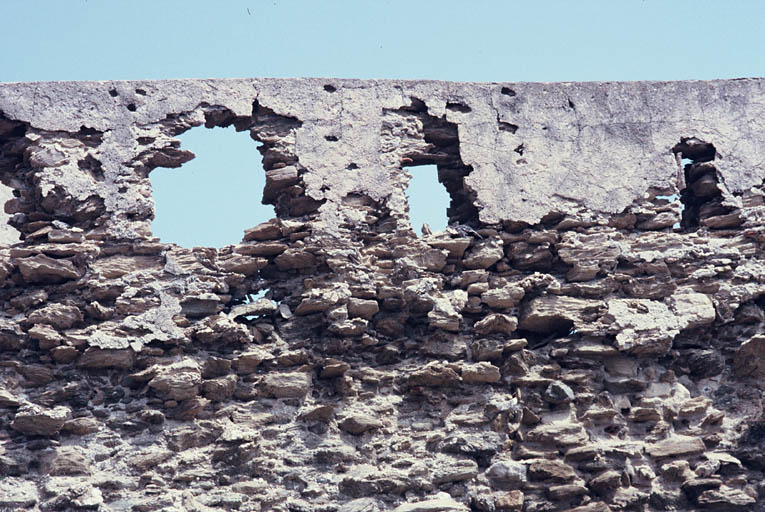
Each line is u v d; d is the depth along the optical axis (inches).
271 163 2326.5
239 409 2171.5
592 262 2315.5
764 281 2329.0
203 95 2337.6
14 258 2213.3
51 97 2305.6
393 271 2283.5
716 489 2153.1
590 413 2212.1
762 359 2256.4
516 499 2116.1
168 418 2142.0
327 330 2226.9
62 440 2108.8
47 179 2258.9
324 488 2110.0
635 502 2145.7
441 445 2167.8
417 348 2250.2
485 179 2353.6
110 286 2206.0
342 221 2295.8
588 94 2431.1
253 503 2085.4
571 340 2268.7
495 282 2304.4
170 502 2063.2
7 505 2036.2
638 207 2373.3
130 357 2166.6
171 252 2249.0
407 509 2080.5
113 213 2262.6
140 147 2299.5
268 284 2277.3
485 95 2409.0
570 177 2375.7
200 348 2206.0
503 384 2233.0
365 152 2343.8
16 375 2148.1
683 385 2266.2
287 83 2365.9
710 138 2425.0
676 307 2295.8
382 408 2191.2
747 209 2381.9
